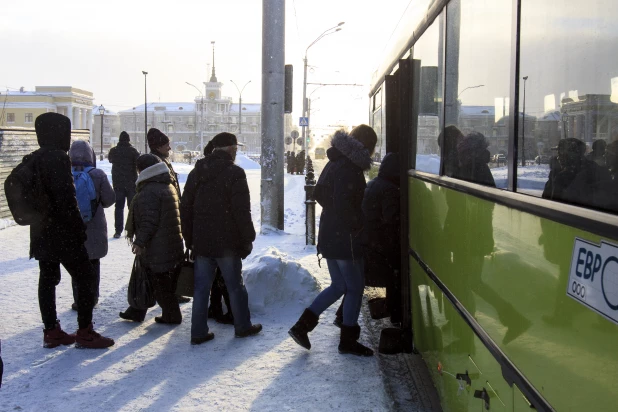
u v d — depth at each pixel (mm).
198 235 5352
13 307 6504
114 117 141000
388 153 5703
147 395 4336
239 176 5297
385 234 5547
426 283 4250
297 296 6625
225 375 4719
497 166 2660
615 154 1647
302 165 42531
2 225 12625
